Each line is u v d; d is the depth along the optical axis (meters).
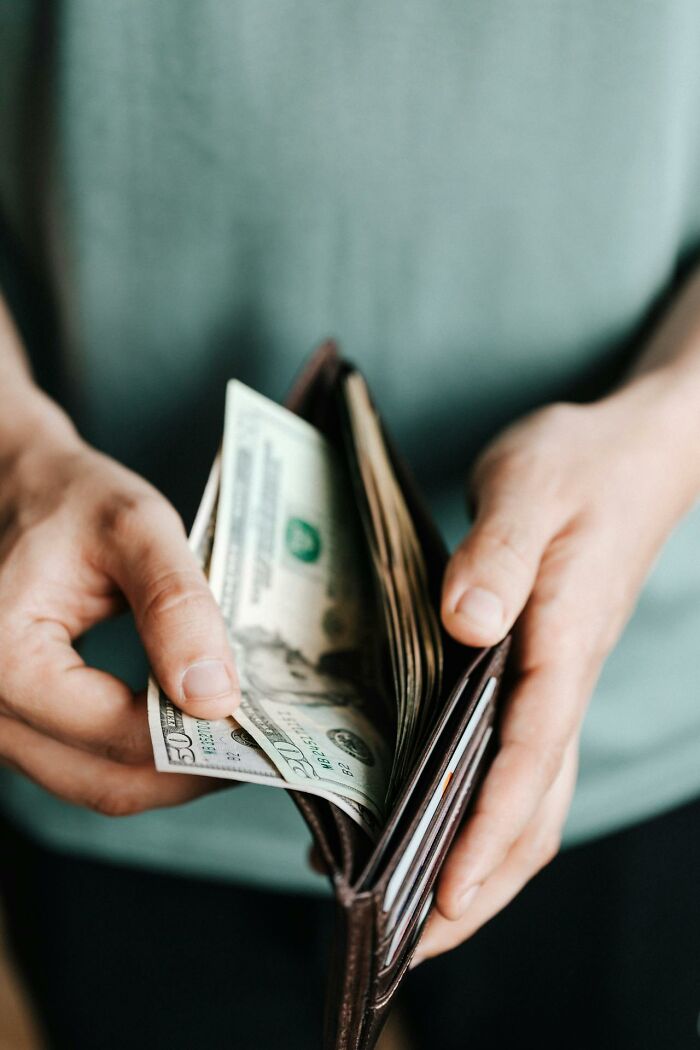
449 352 0.83
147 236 0.81
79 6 0.72
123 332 0.84
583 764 0.87
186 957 0.91
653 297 0.82
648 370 0.76
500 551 0.58
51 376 0.93
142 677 0.93
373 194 0.77
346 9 0.71
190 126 0.76
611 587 0.65
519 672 0.61
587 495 0.65
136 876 0.91
